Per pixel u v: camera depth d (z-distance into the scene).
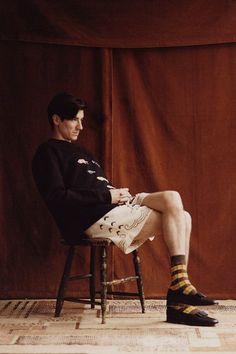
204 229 4.05
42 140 4.10
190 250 4.04
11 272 4.06
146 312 3.59
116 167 4.10
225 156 4.06
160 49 4.10
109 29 4.05
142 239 3.46
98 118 4.10
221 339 2.88
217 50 4.08
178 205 3.32
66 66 4.11
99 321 3.33
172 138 4.09
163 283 4.06
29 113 4.10
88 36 4.04
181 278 3.23
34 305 3.84
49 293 4.06
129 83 4.10
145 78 4.11
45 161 3.46
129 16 4.05
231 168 4.05
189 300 3.19
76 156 3.56
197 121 4.08
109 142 4.07
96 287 4.04
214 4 4.02
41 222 4.07
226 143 4.06
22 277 4.06
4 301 3.98
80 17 4.05
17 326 3.21
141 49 4.11
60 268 4.08
